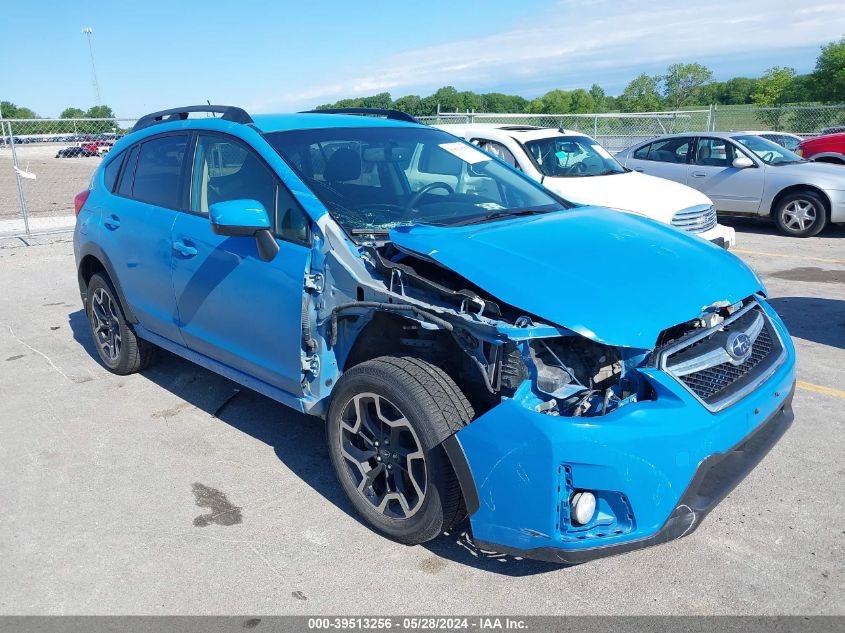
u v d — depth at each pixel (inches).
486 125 390.3
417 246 125.6
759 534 128.0
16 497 147.2
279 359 144.9
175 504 143.3
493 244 127.1
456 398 115.9
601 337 106.5
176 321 173.8
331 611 111.2
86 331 262.5
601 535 104.8
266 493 146.8
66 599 115.6
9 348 244.1
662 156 478.9
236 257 149.8
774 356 128.3
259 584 118.1
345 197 144.9
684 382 109.7
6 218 601.3
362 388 123.9
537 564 121.6
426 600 113.3
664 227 149.7
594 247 128.8
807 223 422.9
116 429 177.9
